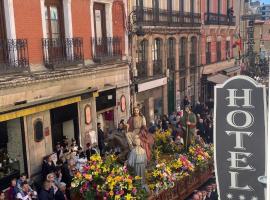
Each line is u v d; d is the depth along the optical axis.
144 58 19.47
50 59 12.66
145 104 20.03
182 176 10.97
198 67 25.81
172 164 11.14
